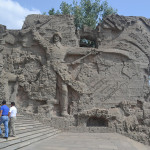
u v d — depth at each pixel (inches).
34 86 628.1
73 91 618.5
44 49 652.1
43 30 668.7
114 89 639.8
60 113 612.7
